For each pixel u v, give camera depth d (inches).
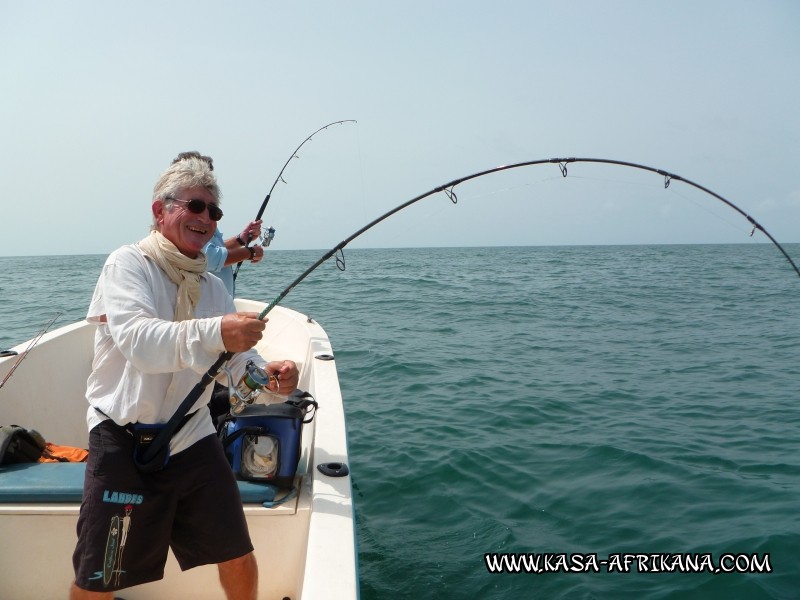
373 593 112.1
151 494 64.6
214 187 68.0
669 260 1814.7
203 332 58.2
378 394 236.8
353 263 1688.0
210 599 83.6
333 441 100.3
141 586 82.7
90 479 63.8
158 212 67.6
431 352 317.4
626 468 164.9
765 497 146.6
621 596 110.7
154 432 64.1
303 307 525.7
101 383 64.8
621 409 219.6
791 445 182.2
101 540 62.7
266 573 83.3
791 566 117.9
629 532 132.3
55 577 80.4
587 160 99.7
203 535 67.6
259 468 85.4
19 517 78.6
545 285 795.4
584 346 342.0
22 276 1075.9
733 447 180.9
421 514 141.2
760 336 380.5
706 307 541.6
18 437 86.9
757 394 240.2
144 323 59.1
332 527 74.7
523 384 252.8
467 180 94.0
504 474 160.9
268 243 148.9
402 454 174.1
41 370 129.8
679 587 112.3
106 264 65.0
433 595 112.0
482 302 567.8
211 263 120.3
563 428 197.8
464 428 196.7
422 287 746.2
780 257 2043.6
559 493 150.5
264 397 113.3
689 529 133.1
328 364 138.2
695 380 263.3
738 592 110.7
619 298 615.8
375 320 441.1
